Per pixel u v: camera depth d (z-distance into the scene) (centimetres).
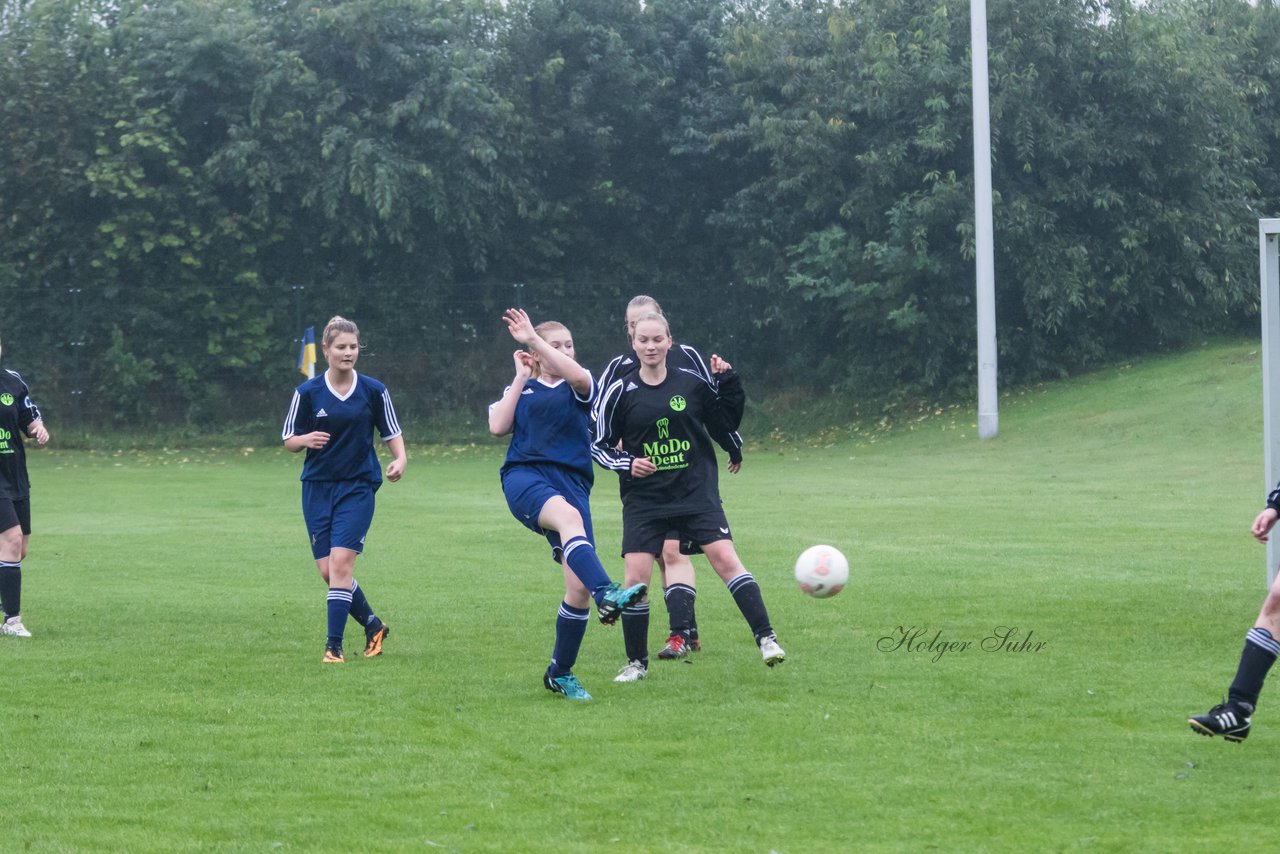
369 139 7988
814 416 8275
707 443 1877
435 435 8225
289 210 8212
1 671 1956
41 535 3872
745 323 8688
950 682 1808
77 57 7912
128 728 1597
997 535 3559
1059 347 8081
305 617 2477
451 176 8269
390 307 8381
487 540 3672
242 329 8175
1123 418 6650
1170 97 7806
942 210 7638
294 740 1537
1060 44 7769
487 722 1616
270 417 8206
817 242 8112
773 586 2750
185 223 7994
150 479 6031
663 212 9038
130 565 3225
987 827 1205
